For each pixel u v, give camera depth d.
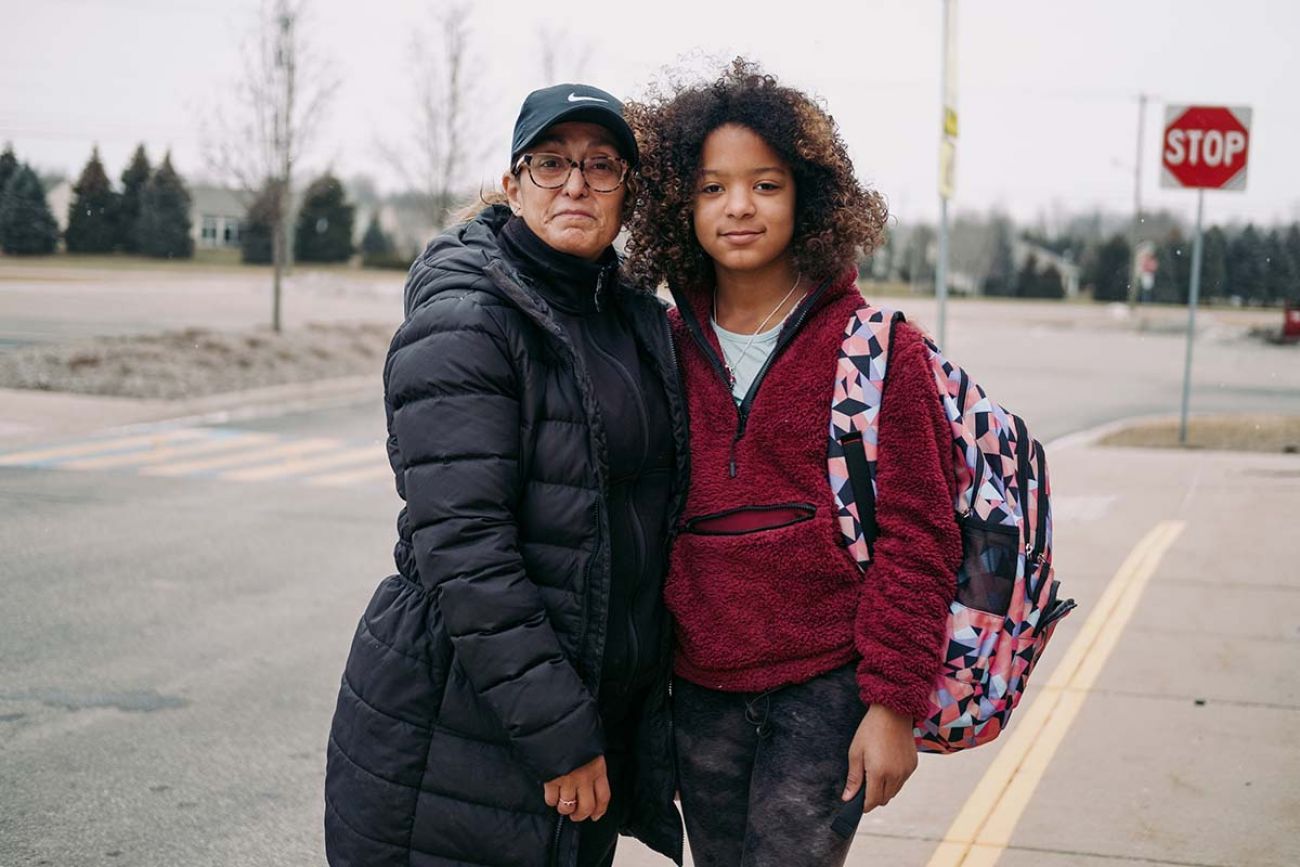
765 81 2.17
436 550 1.95
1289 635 5.54
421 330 2.01
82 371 16.16
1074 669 5.09
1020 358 28.20
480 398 1.98
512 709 1.93
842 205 2.19
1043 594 2.16
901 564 2.04
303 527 8.36
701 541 2.17
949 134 11.57
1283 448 12.63
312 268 57.44
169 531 8.12
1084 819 3.68
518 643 1.93
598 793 2.02
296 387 17.02
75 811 3.85
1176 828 3.60
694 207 2.22
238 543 7.79
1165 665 5.12
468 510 1.94
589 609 2.05
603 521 2.05
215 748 4.39
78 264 40.56
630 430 2.11
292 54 20.42
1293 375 24.66
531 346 2.04
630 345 2.21
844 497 2.12
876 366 2.12
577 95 2.07
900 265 76.12
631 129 2.17
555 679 1.95
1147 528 8.09
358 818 2.09
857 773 2.05
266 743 4.45
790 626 2.12
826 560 2.10
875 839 3.58
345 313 30.73
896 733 2.03
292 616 6.11
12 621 5.94
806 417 2.12
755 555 2.12
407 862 2.08
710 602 2.15
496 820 2.05
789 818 2.11
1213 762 4.09
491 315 2.00
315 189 47.78
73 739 4.45
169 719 4.67
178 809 3.88
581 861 2.28
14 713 4.71
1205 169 12.54
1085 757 4.16
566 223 2.08
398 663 2.07
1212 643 5.43
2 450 11.40
